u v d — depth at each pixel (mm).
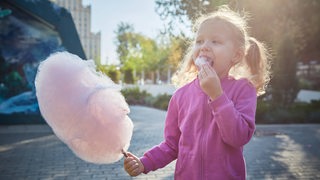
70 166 5980
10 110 11414
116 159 1683
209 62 1750
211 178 1718
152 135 9070
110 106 1598
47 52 11539
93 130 1564
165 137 2082
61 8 11477
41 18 11234
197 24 2035
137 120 12547
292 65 14883
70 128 1564
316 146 7934
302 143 8328
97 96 1568
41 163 6207
